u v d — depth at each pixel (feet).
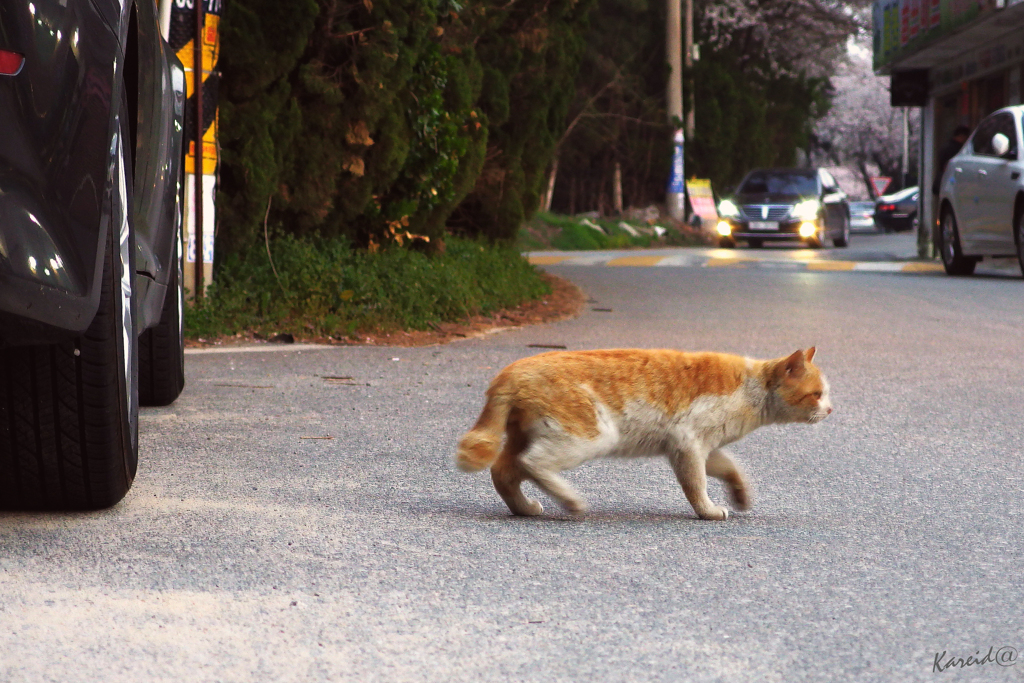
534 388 16.05
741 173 161.68
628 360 16.53
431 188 48.91
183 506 16.38
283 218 44.37
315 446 21.36
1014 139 63.00
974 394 28.71
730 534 15.62
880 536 15.56
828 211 112.98
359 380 30.14
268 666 10.49
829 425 24.47
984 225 63.93
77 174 13.34
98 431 15.10
